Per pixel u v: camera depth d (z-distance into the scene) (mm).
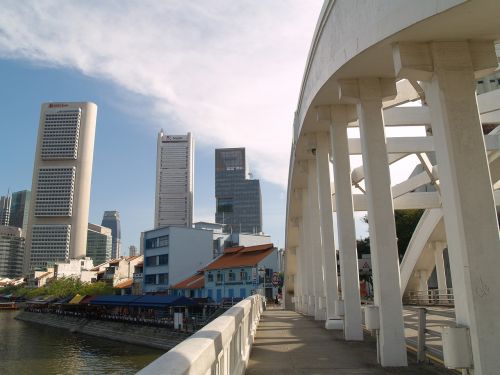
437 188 21469
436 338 11734
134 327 43375
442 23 6555
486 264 6254
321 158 15156
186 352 2715
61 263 101625
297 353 9078
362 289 40969
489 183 6531
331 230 14703
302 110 14523
